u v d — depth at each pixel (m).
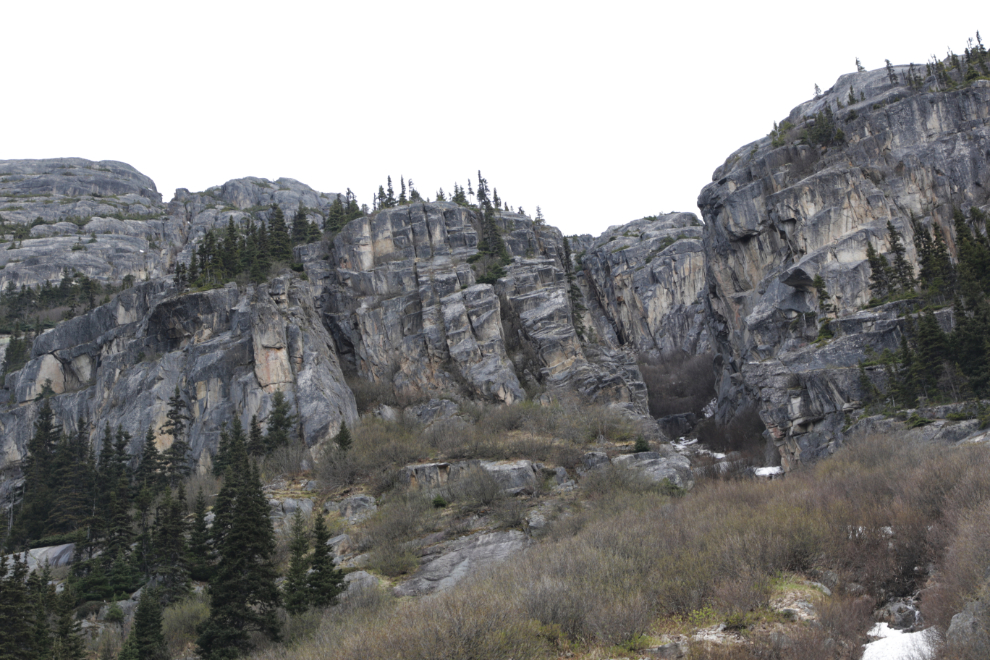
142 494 67.88
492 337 100.06
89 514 76.62
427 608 33.50
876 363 81.44
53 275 150.75
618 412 90.81
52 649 44.94
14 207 181.25
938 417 68.88
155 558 56.94
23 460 101.06
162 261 167.00
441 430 83.12
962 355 72.12
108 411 97.62
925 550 37.16
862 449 60.50
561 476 72.19
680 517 47.94
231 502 60.25
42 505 79.31
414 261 114.38
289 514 68.00
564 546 45.59
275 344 90.19
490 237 117.31
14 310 135.62
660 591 35.72
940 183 96.38
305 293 102.31
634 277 173.50
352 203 130.62
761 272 108.50
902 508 40.84
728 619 32.84
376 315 106.50
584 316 127.75
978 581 29.66
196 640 45.78
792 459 88.62
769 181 107.06
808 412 87.19
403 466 75.38
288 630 42.91
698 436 126.44
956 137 97.81
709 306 128.88
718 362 134.12
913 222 93.88
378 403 97.38
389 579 53.94
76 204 186.00
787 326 97.75
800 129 113.81
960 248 84.56
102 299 132.88
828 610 32.53
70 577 60.94
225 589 43.56
